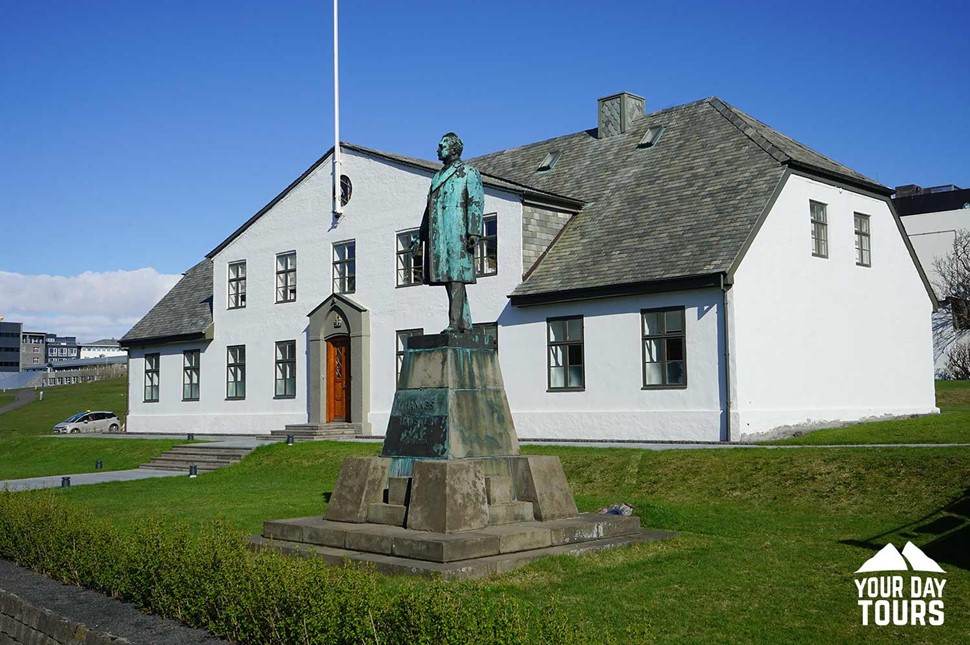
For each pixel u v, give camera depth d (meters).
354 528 11.92
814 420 24.16
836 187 26.27
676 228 24.39
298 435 31.16
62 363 140.88
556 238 27.42
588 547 11.74
